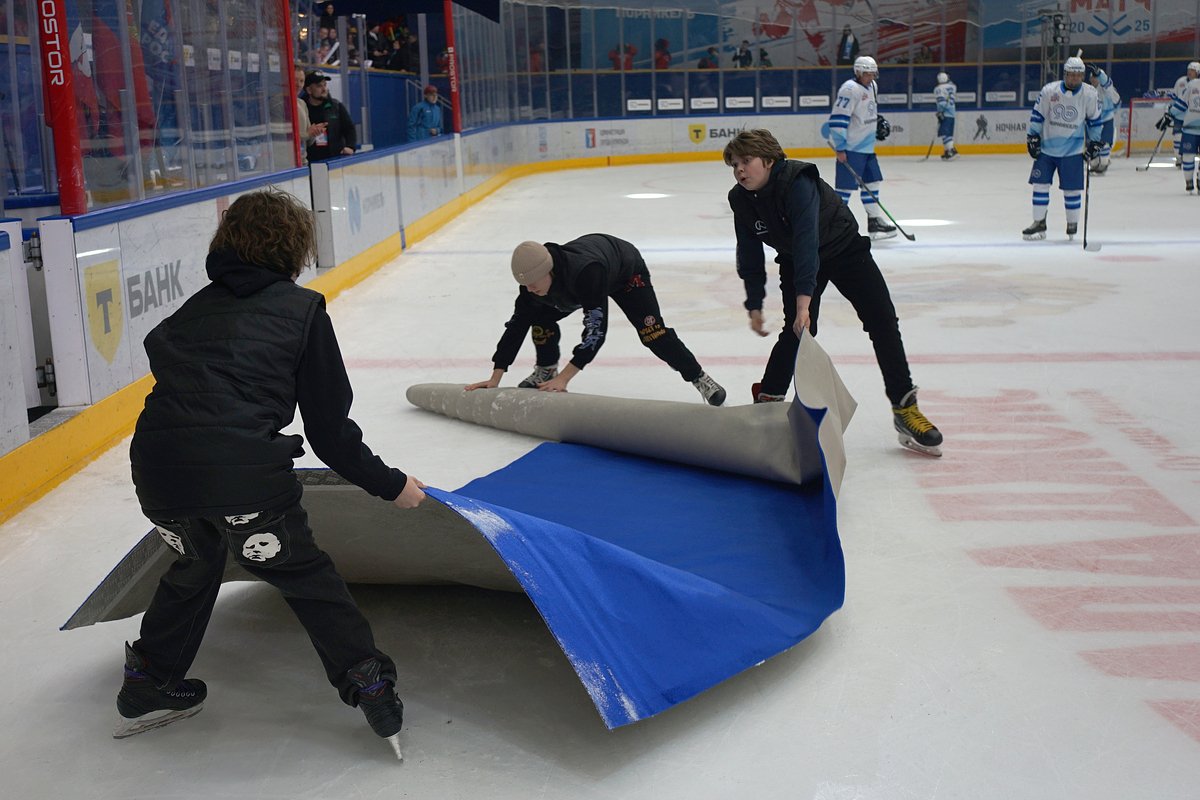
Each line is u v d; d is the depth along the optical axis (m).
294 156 8.76
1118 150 21.88
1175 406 4.99
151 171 6.23
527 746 2.44
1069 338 6.40
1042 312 7.17
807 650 2.83
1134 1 23.64
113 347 4.93
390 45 19.02
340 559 3.03
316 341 2.26
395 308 7.96
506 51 21.14
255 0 7.92
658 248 10.66
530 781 2.31
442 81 20.25
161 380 2.24
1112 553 3.40
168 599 2.41
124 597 2.74
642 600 2.58
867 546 3.48
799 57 24.09
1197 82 14.33
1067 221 10.53
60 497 4.15
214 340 2.23
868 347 6.29
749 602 2.81
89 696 2.71
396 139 17.92
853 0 23.66
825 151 24.12
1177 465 4.20
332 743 2.48
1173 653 2.77
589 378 5.70
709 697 2.61
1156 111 21.75
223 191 6.48
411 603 3.16
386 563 3.00
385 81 17.31
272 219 2.30
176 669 2.48
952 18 23.73
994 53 23.94
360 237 9.45
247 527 2.21
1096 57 24.00
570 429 4.45
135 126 5.82
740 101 24.08
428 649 2.89
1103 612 3.01
